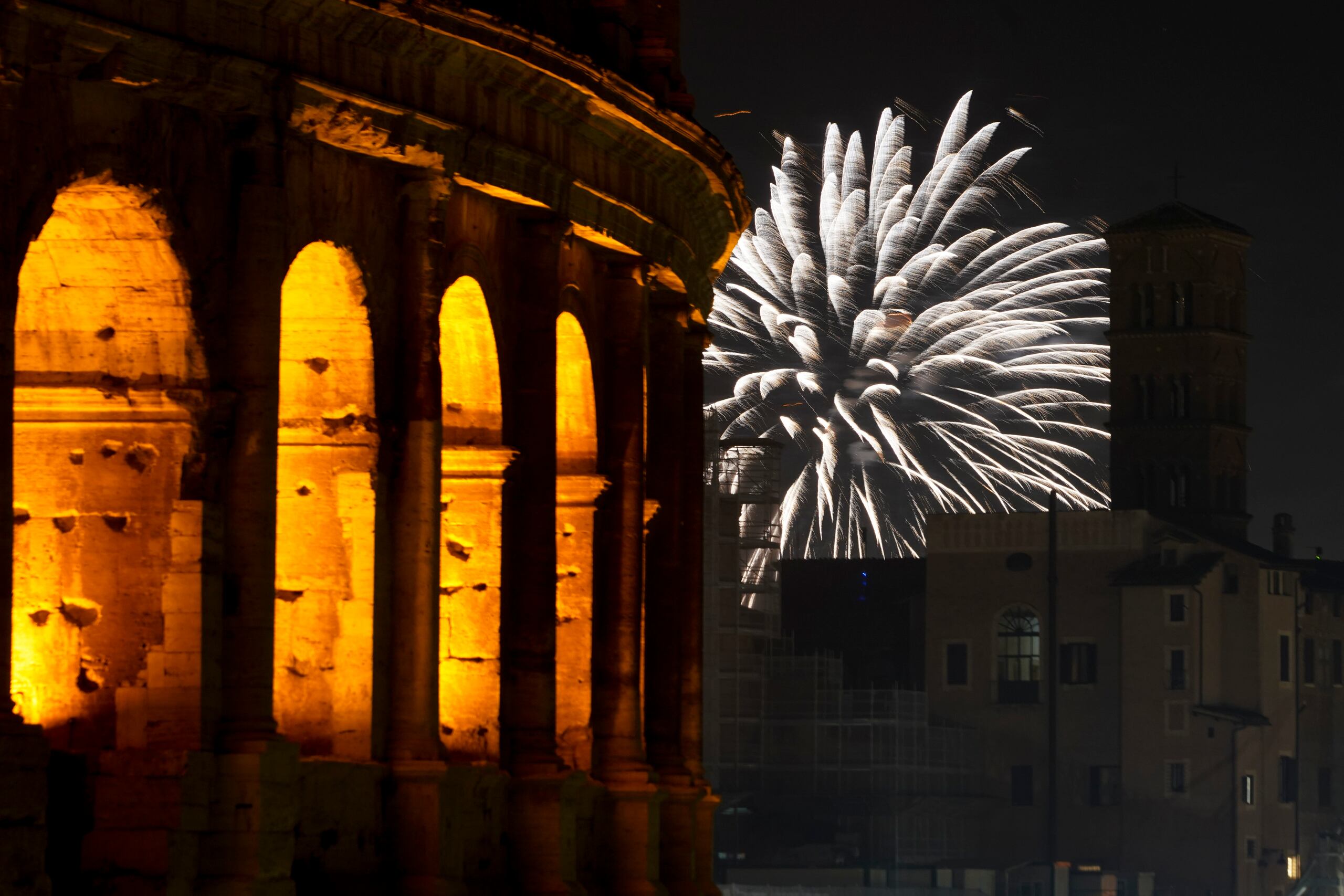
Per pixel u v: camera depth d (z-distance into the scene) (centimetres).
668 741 6825
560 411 6153
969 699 18075
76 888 4050
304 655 4847
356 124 4569
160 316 4212
